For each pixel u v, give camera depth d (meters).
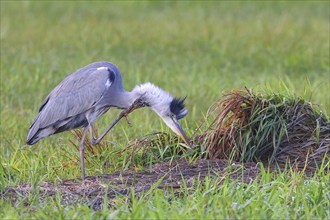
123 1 38.00
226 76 21.59
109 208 10.80
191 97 18.98
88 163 13.34
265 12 33.81
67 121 12.67
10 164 12.95
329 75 21.44
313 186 10.88
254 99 13.23
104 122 15.93
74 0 38.28
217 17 32.38
